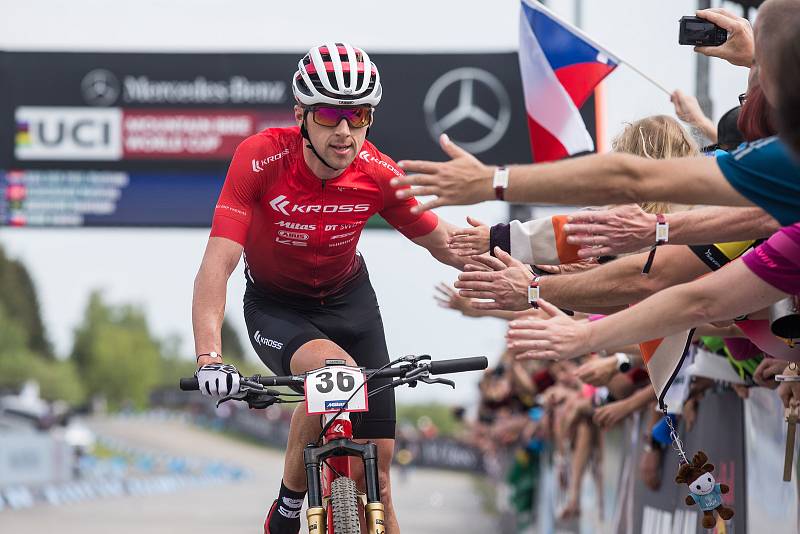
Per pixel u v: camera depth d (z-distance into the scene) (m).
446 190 7.75
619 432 18.03
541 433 26.58
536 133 15.02
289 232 11.71
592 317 10.65
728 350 11.65
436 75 26.28
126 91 26.70
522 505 34.59
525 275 9.86
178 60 26.62
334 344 11.13
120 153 26.75
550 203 7.77
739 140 10.81
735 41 11.55
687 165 7.62
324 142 10.95
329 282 12.30
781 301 9.24
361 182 11.61
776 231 8.74
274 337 11.62
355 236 12.02
